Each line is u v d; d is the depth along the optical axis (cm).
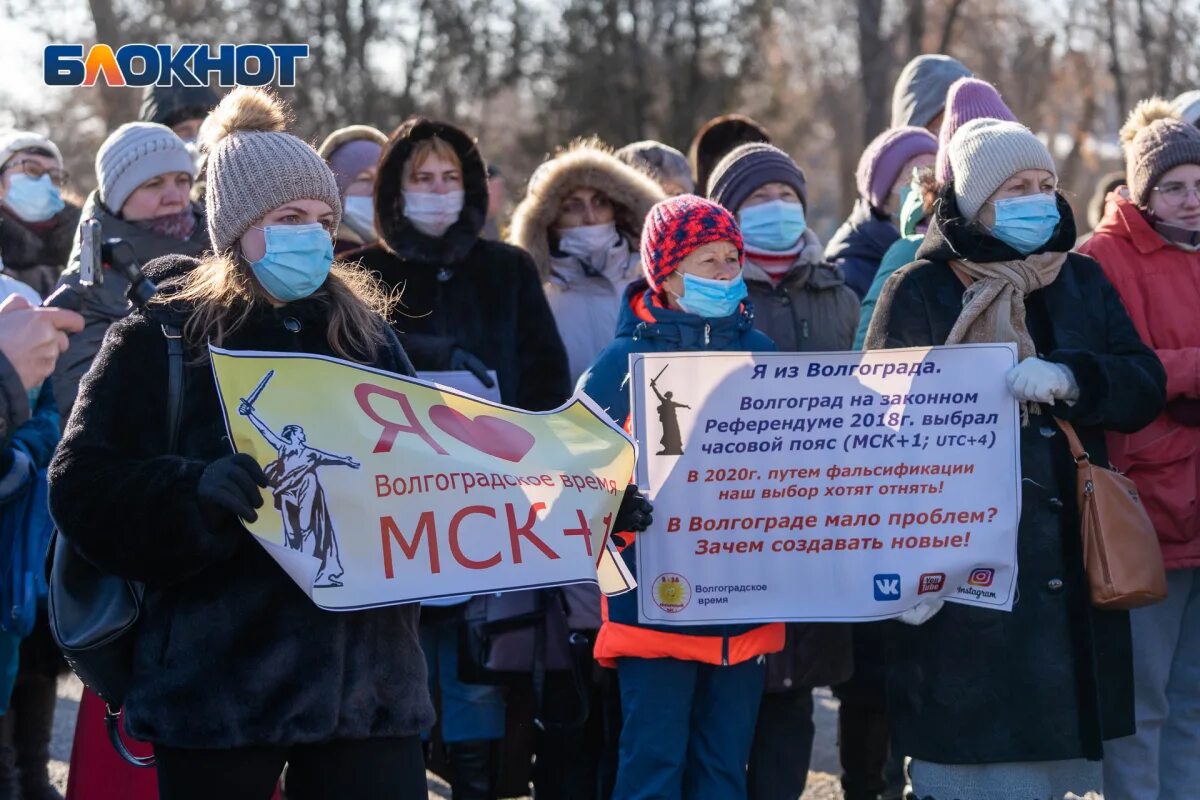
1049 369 395
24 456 397
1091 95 2288
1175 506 446
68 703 693
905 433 409
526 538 332
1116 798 463
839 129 3081
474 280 487
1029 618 407
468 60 2100
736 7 2188
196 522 290
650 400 407
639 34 2173
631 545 411
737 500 409
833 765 595
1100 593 402
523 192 628
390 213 483
